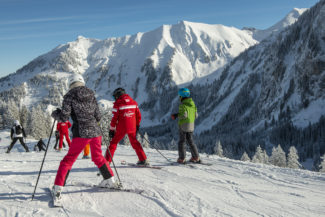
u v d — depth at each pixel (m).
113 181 3.40
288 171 5.20
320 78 117.06
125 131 4.80
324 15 125.75
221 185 3.96
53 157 7.23
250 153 94.31
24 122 80.94
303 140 94.56
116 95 4.90
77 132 3.20
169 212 2.70
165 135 161.25
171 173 4.61
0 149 27.41
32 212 2.66
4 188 3.47
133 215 2.64
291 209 2.98
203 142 109.31
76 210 2.76
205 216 2.62
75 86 3.32
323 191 3.83
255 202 3.19
